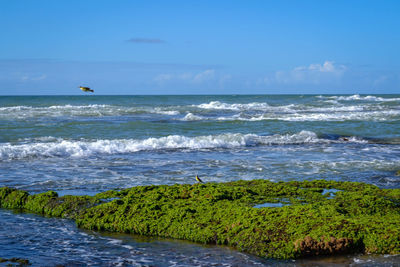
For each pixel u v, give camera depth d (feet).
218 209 32.86
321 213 30.55
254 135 87.81
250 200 36.14
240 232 28.94
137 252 27.81
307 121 117.29
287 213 30.42
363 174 51.55
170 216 32.30
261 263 25.89
